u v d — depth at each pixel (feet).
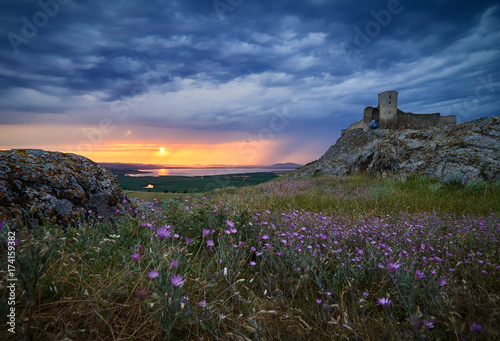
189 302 5.69
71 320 4.68
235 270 7.34
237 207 13.60
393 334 5.10
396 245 9.52
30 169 11.78
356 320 5.79
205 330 5.16
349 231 11.10
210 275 6.72
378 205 24.54
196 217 11.21
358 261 8.36
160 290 5.39
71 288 5.66
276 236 9.92
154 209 12.44
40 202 10.94
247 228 10.88
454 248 10.09
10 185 10.64
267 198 23.59
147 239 8.43
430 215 18.02
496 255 9.71
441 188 33.35
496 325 4.80
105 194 14.47
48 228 8.18
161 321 4.75
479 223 14.07
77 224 11.47
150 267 6.43
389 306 5.98
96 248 7.04
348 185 39.88
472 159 36.14
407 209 22.49
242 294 6.79
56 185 12.17
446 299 6.06
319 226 11.15
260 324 5.29
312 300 6.82
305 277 7.04
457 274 8.38
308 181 47.80
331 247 8.82
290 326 5.68
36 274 4.31
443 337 5.35
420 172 39.78
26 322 4.19
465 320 5.65
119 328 4.83
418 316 4.82
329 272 7.93
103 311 5.14
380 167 50.78
